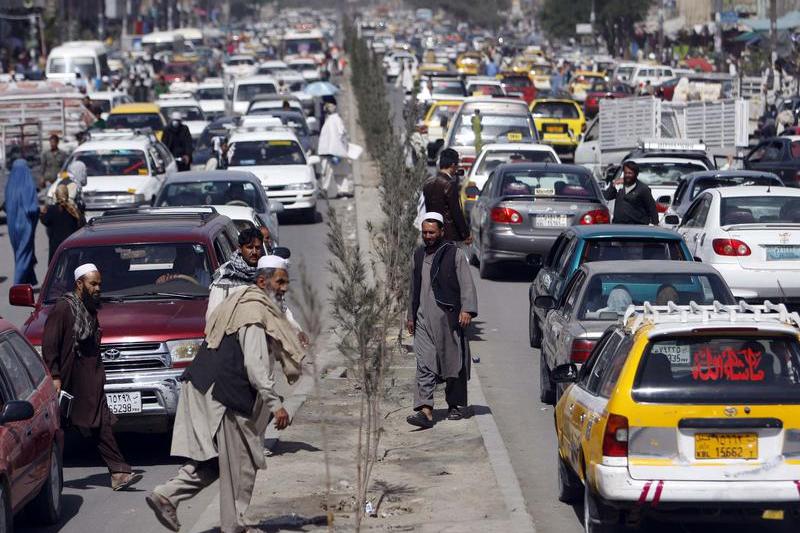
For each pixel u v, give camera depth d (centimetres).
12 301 3775
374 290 3123
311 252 7612
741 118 10331
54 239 6241
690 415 2342
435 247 3722
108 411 3206
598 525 2581
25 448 2641
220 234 4081
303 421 3834
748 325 2397
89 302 3189
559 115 13775
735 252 5269
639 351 2397
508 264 7419
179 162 9994
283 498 3020
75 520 2958
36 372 2928
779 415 2339
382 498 3000
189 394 2584
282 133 9631
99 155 8606
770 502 2328
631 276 3659
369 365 3369
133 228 3994
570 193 6738
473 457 3391
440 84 16675
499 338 5228
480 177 8038
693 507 2345
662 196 6919
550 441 3597
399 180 4916
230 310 2575
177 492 2623
